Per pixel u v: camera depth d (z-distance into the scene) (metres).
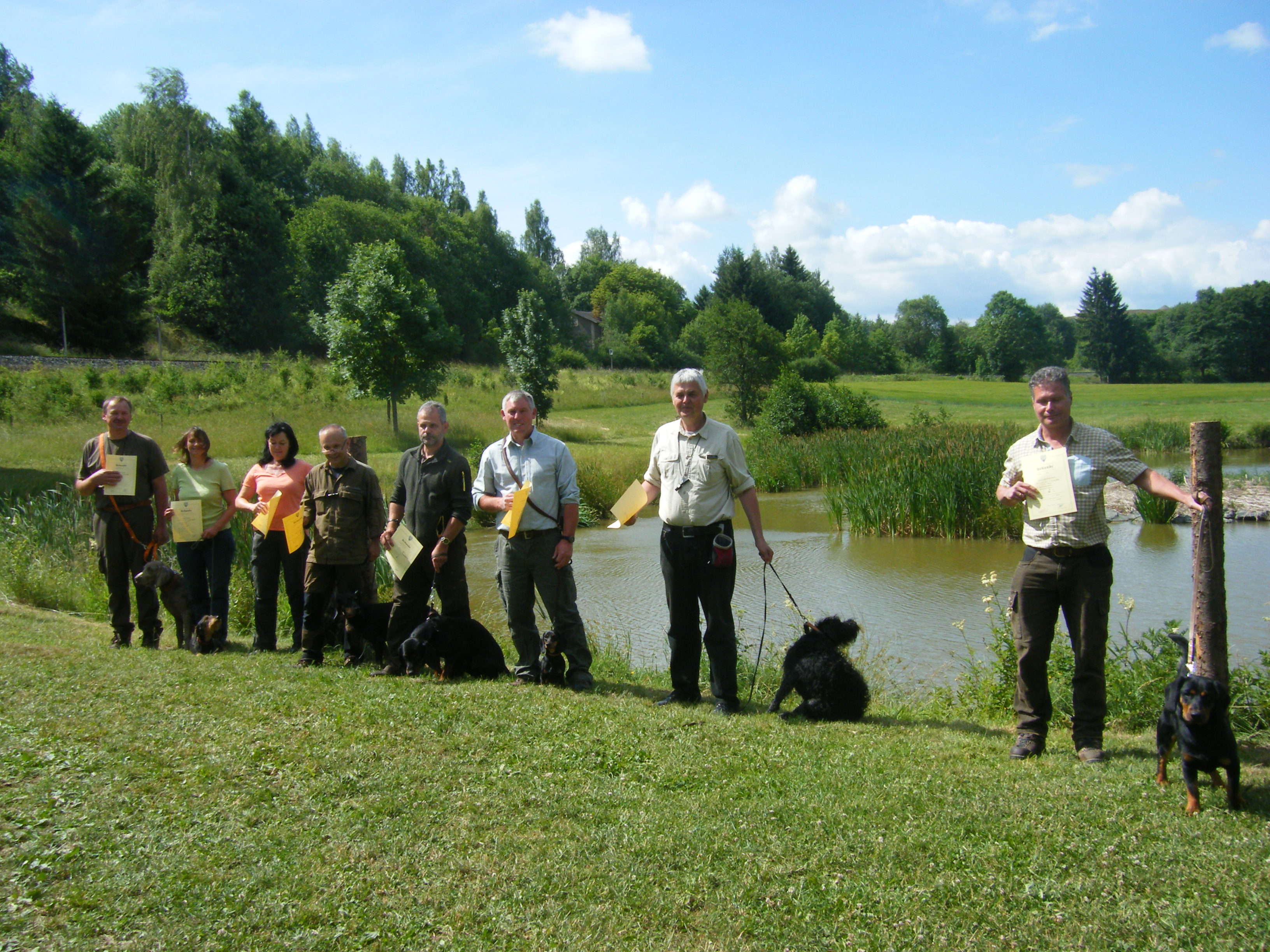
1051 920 2.80
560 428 40.88
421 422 6.29
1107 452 4.58
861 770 4.23
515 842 3.36
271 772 4.02
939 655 8.81
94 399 31.62
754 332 49.03
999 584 12.51
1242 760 4.55
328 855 3.23
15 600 9.35
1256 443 36.19
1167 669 5.83
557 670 6.00
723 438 5.49
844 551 15.80
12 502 14.33
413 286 34.22
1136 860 3.19
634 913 2.87
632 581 12.93
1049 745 4.94
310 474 6.69
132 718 4.68
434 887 3.01
